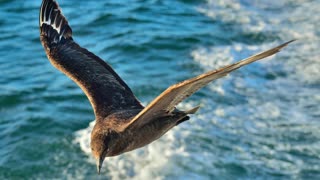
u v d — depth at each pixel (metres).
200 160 19.81
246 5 30.84
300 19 29.56
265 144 20.84
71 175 19.61
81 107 22.62
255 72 24.95
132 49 26.08
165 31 27.64
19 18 29.06
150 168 19.45
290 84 24.31
